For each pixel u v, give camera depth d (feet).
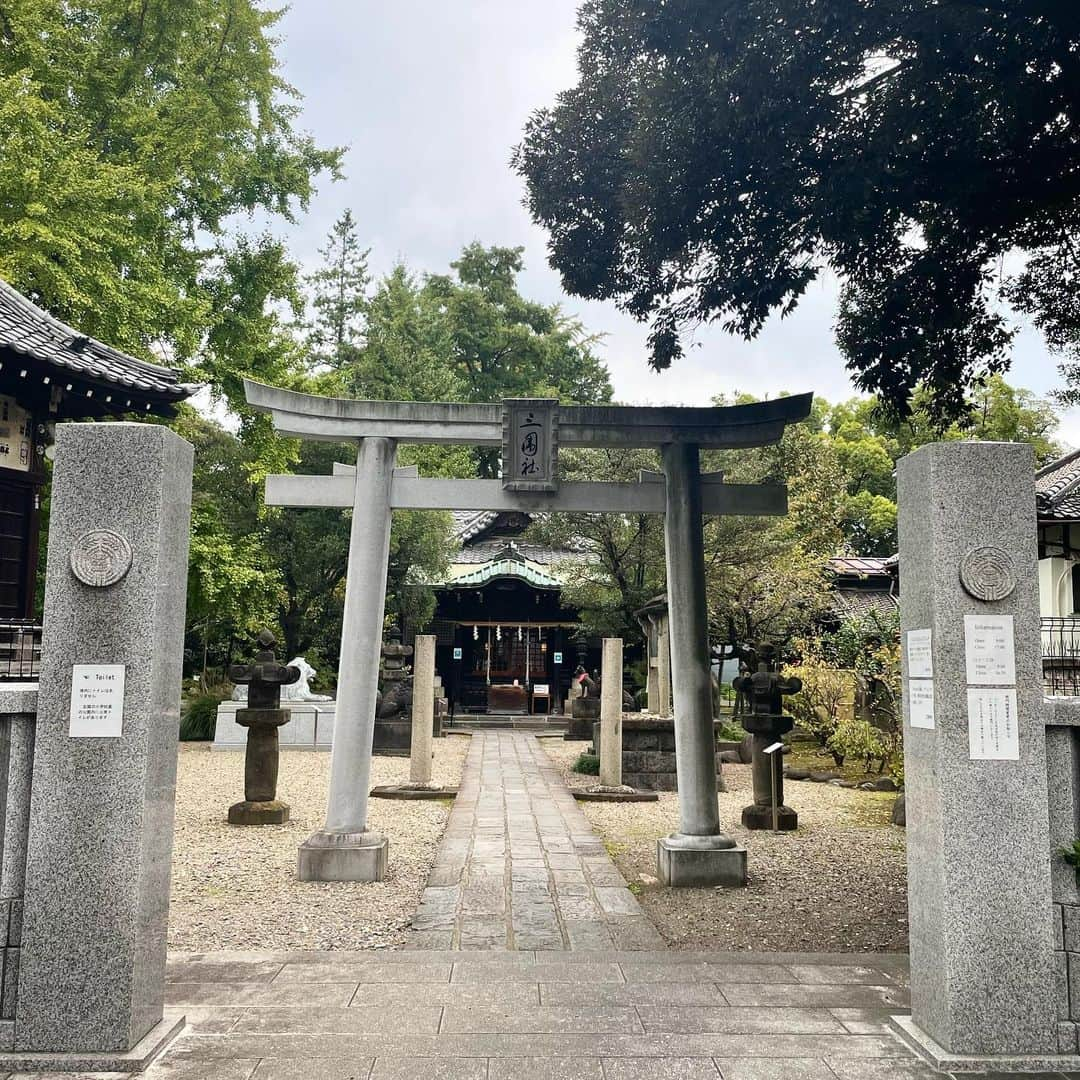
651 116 21.94
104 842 12.97
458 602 94.38
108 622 13.28
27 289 48.37
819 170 21.84
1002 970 13.20
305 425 26.66
